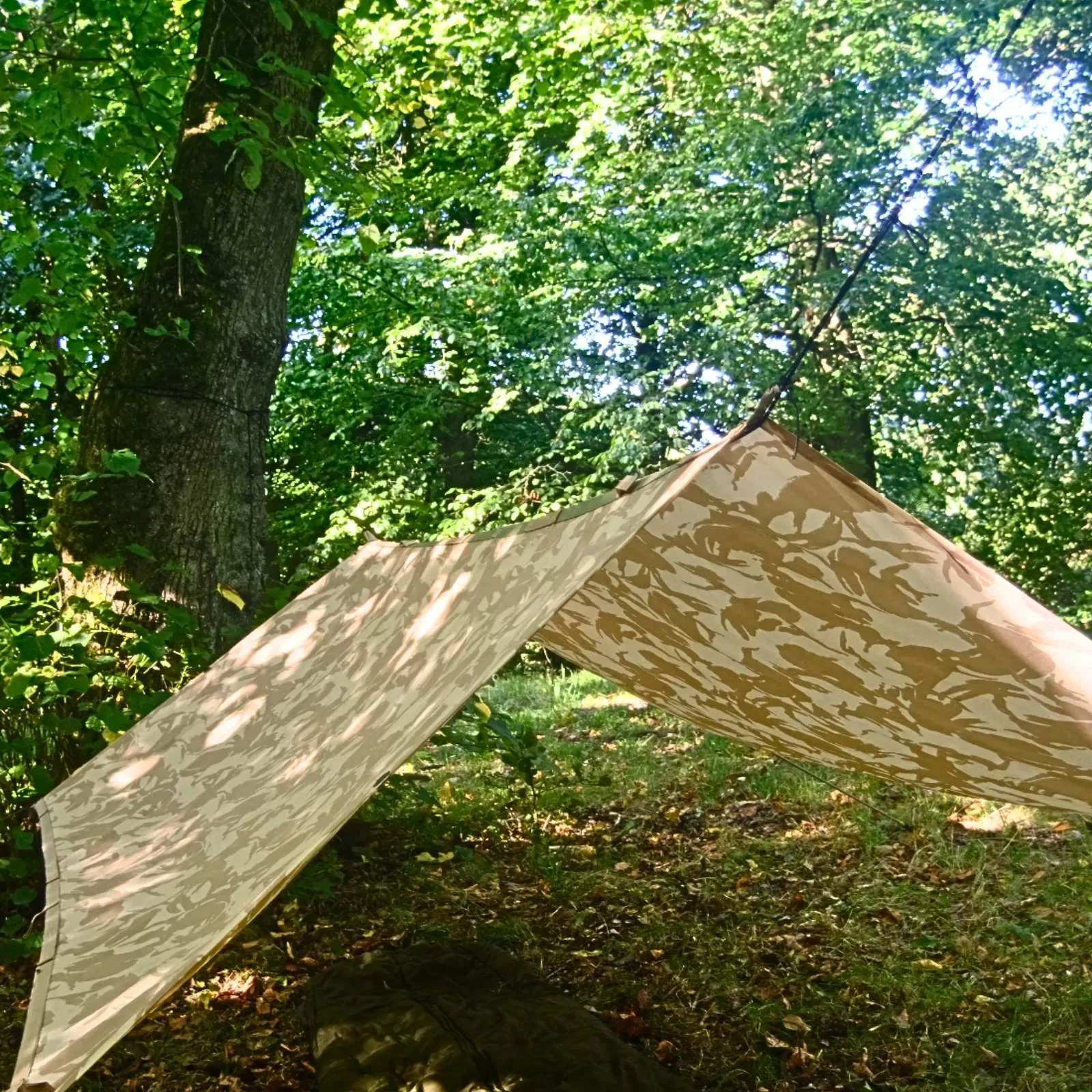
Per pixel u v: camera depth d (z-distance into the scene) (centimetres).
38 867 457
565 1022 339
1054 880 474
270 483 1334
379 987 368
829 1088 338
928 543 238
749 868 530
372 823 554
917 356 930
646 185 1009
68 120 489
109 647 502
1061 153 923
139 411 534
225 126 547
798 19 902
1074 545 984
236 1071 350
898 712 288
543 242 1030
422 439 1265
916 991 391
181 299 541
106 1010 169
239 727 337
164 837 272
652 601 284
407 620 328
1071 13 819
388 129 1077
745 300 973
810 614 262
